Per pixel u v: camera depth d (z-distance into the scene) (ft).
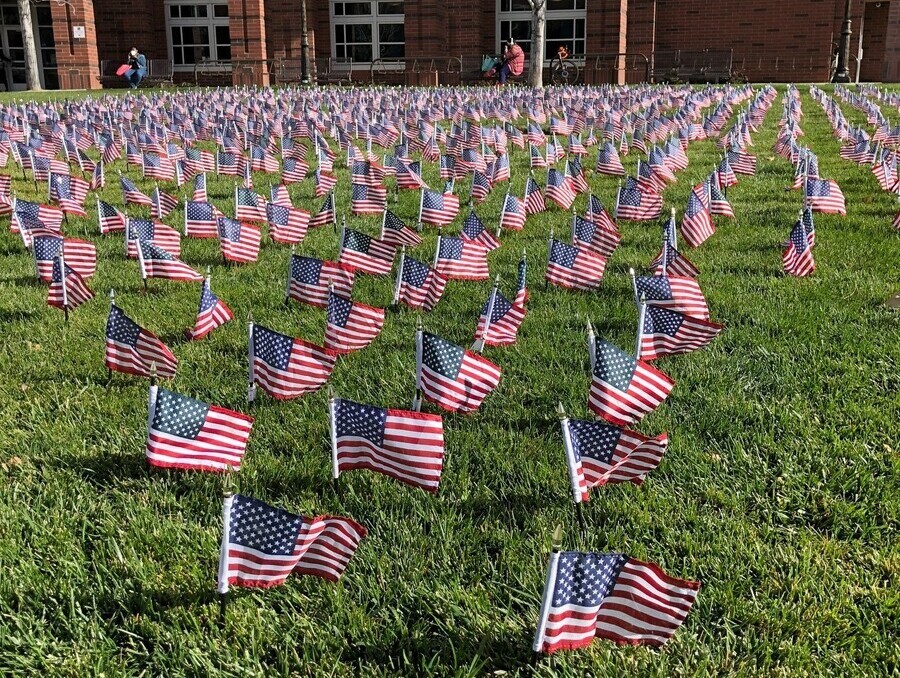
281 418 14.30
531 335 17.94
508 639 9.36
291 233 25.99
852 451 12.87
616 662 9.03
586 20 105.09
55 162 36.68
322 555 9.61
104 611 9.91
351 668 9.02
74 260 21.72
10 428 14.08
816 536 11.09
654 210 28.94
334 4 116.06
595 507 11.66
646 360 15.93
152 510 11.76
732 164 36.76
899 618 9.53
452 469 12.66
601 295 20.66
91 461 13.03
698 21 111.45
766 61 110.22
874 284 20.94
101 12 113.80
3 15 122.72
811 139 49.26
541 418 14.24
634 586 8.48
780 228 27.40
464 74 108.06
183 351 17.11
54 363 16.63
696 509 11.68
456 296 20.56
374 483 12.26
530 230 27.94
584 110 60.80
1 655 9.15
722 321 18.71
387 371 15.94
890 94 77.41
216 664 9.09
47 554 10.84
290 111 64.59
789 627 9.44
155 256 20.92
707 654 9.03
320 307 19.90
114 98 79.56
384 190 31.73
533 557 10.57
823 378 15.46
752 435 13.51
